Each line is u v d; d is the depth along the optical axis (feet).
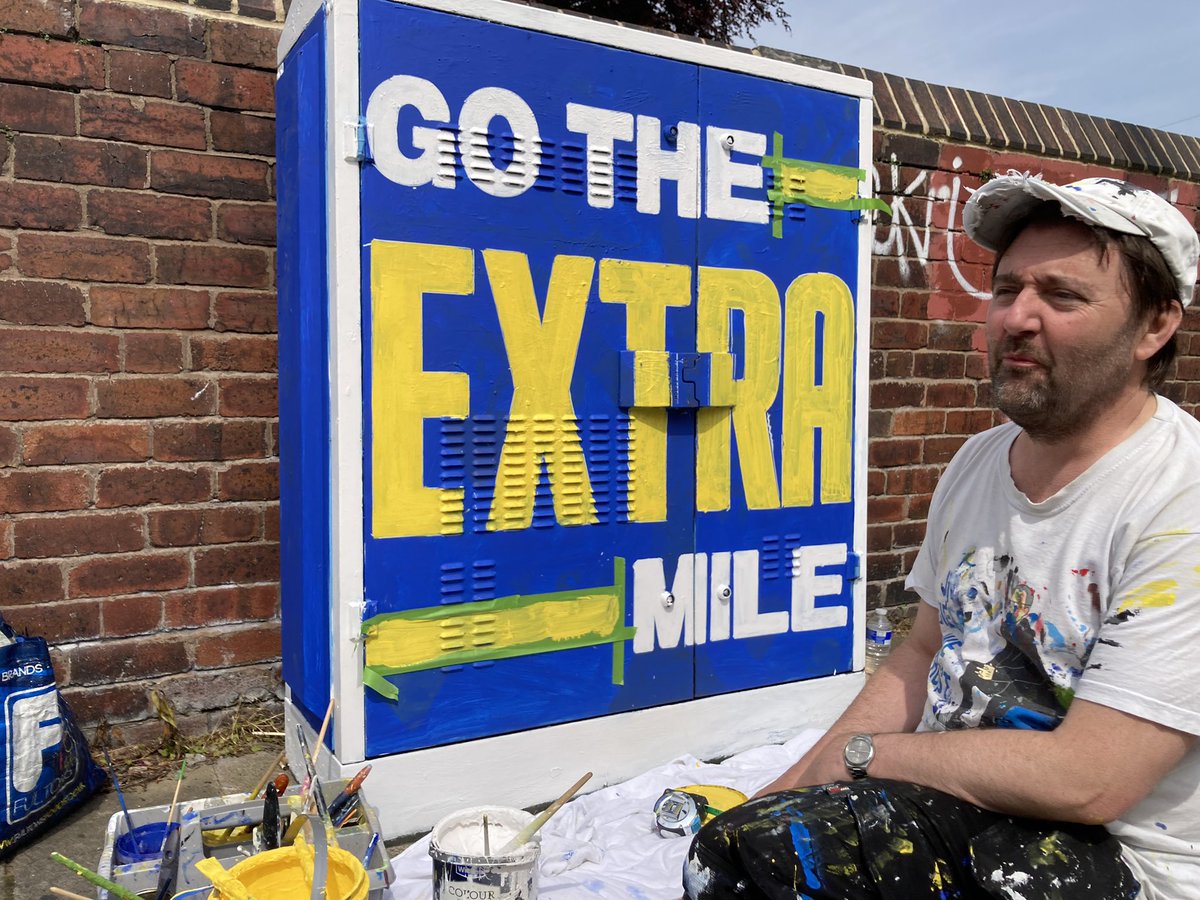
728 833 4.59
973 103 13.47
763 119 9.11
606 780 8.69
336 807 6.85
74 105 8.43
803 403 9.53
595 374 8.36
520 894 6.05
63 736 7.96
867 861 4.30
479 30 7.67
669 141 8.59
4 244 8.25
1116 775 4.08
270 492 9.50
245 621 9.50
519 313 7.99
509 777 8.18
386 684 7.60
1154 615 4.13
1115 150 14.70
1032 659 4.77
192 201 8.95
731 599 9.28
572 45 8.07
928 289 13.02
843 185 9.62
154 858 6.33
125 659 8.99
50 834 7.67
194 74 8.87
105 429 8.74
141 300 8.79
